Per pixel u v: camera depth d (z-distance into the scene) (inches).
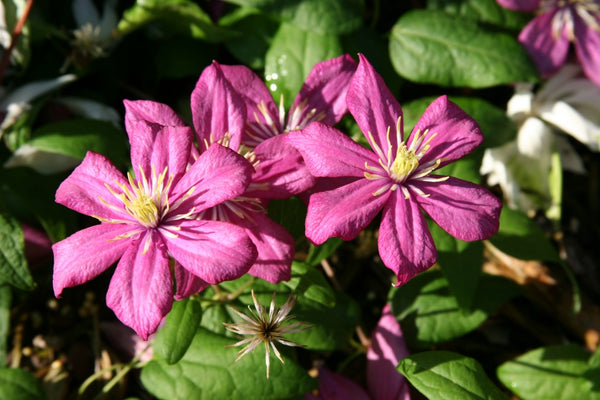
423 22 23.0
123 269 16.0
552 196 24.7
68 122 22.0
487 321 24.5
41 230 23.1
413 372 18.8
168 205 16.4
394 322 21.2
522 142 23.8
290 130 18.8
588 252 26.1
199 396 19.1
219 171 16.1
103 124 22.4
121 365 21.5
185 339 17.4
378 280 25.0
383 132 17.3
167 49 24.4
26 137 22.8
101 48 23.6
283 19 22.0
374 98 17.3
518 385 21.2
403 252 16.2
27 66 24.1
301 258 22.9
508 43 22.8
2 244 20.0
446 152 17.4
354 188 16.7
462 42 22.7
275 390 19.2
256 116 18.8
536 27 23.6
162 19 23.5
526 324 24.4
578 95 24.6
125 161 22.2
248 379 19.2
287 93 22.5
